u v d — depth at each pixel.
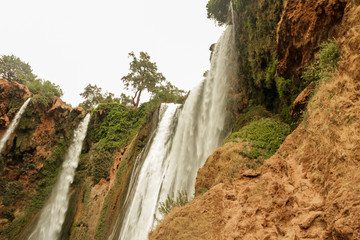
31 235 28.36
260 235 3.92
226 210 5.34
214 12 22.23
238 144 9.30
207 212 5.76
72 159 36.62
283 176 5.13
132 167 26.47
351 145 3.33
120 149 32.00
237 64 16.95
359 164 3.04
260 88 14.05
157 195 17.64
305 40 7.64
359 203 2.65
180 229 5.67
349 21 5.41
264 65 13.40
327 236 2.91
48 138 35.91
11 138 31.58
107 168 30.97
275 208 4.25
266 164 6.15
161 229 6.30
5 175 30.73
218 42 22.05
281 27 8.66
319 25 6.99
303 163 4.79
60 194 32.84
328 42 6.67
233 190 6.05
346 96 4.02
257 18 13.77
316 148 4.59
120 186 26.02
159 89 47.28
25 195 31.16
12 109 32.59
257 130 10.28
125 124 35.34
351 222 2.55
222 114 16.75
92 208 27.02
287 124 10.35
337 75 4.74
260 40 13.39
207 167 9.21
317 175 4.05
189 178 15.90
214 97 18.70
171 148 21.48
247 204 4.93
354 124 3.47
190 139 19.34
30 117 34.09
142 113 35.31
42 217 30.31
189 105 22.09
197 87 22.59
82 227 25.59
